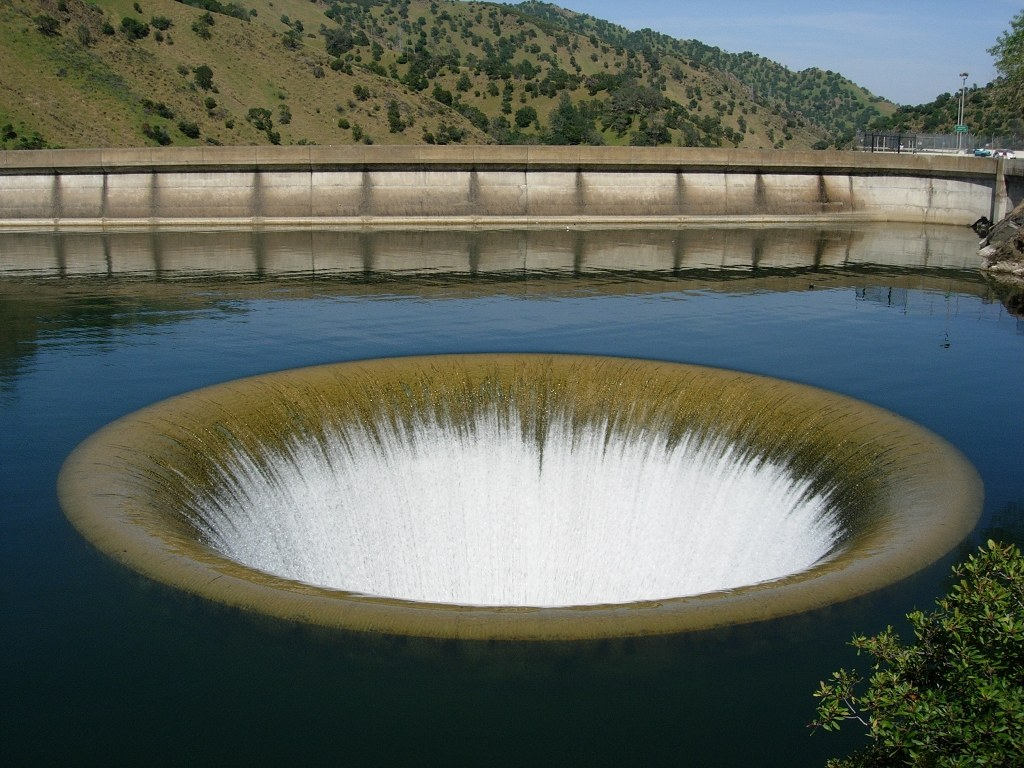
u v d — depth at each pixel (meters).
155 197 65.44
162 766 11.87
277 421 23.27
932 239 62.81
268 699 12.83
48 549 16.62
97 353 31.16
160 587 15.21
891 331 35.16
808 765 11.82
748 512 21.95
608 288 43.62
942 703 9.20
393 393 25.52
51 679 13.30
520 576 22.78
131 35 112.94
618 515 23.72
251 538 20.23
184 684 13.13
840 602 14.45
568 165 69.00
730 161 71.00
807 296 42.09
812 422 22.53
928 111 186.00
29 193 64.69
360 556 21.92
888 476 19.72
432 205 67.75
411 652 13.46
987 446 22.39
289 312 37.66
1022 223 54.38
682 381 25.47
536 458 25.25
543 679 13.03
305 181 66.69
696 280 46.00
